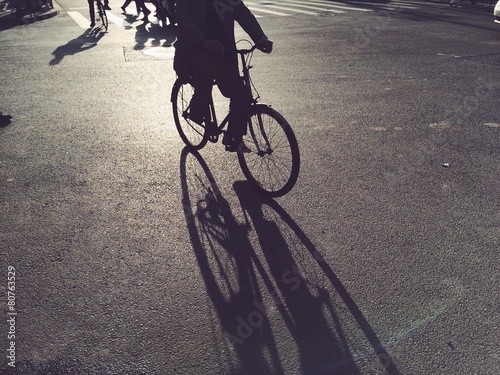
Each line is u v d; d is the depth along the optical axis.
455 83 7.77
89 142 5.55
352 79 8.11
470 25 13.62
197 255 3.47
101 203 4.20
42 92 7.67
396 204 4.14
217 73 4.28
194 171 4.81
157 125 6.06
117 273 3.28
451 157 5.05
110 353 2.63
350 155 5.11
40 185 4.54
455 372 2.47
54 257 3.46
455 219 3.90
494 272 3.25
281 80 8.12
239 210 4.09
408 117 6.24
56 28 14.58
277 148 4.17
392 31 12.68
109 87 7.84
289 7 18.80
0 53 10.85
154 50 10.81
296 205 4.15
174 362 2.57
